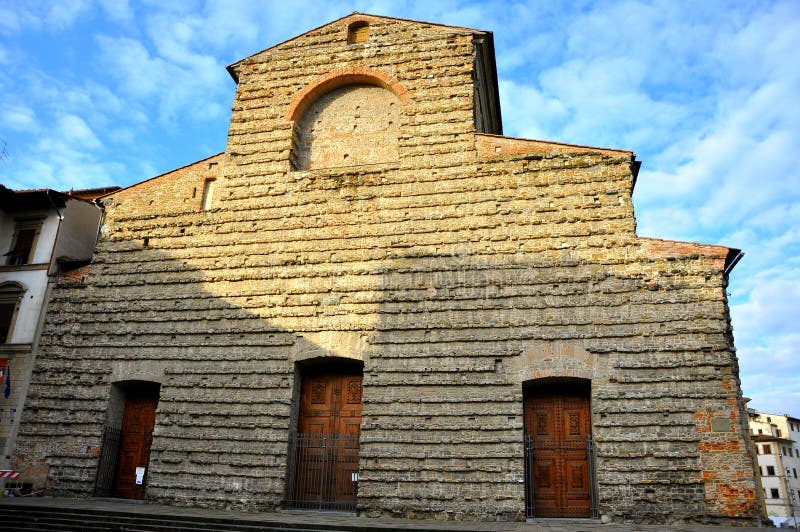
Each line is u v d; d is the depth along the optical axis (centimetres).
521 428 1998
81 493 2247
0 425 2409
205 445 2203
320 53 2708
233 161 2612
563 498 1989
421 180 2386
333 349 2209
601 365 2012
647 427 1923
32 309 2597
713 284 2030
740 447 1852
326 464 2161
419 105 2511
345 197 2434
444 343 2141
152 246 2548
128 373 2362
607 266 2120
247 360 2278
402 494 2000
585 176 2250
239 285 2394
